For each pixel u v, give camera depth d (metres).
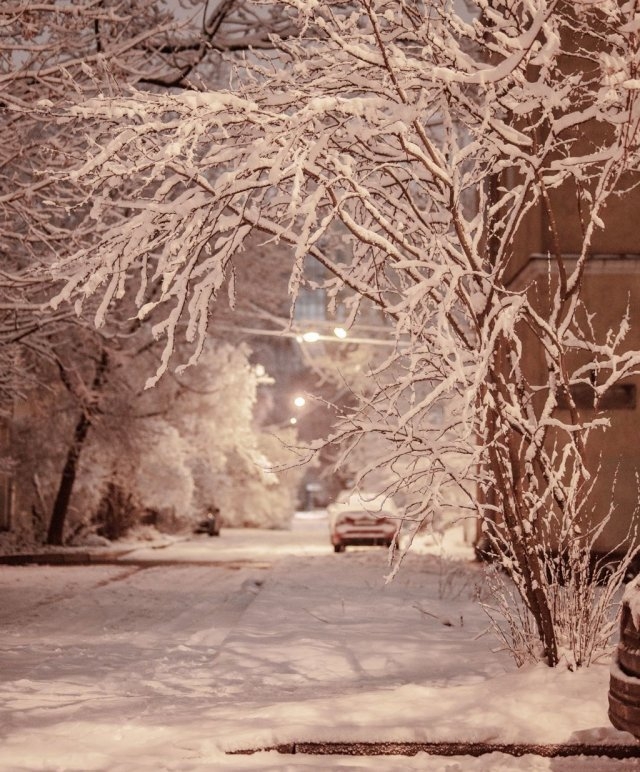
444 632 12.81
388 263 9.44
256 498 63.28
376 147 9.02
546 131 13.95
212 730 7.39
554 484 8.80
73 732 7.54
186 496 43.62
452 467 8.57
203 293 8.20
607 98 8.35
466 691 8.23
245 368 49.69
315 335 27.53
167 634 14.05
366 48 8.54
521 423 8.80
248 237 8.93
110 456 39.19
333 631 12.92
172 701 8.84
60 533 36.78
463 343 9.05
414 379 8.73
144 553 36.41
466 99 8.46
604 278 19.03
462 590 18.06
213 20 19.33
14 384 23.02
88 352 32.72
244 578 24.11
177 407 46.81
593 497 18.64
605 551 18.55
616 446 18.62
